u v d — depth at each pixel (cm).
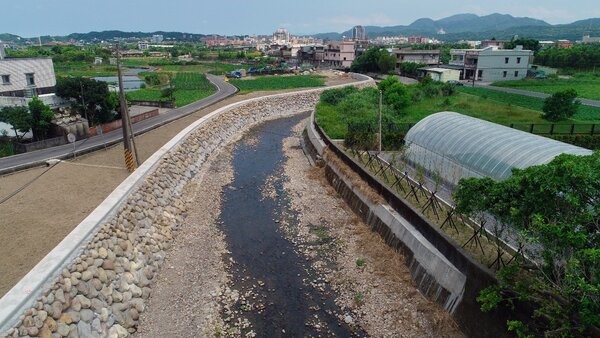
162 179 2688
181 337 1562
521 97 6094
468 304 1503
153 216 2273
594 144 3578
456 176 2408
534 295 1154
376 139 3428
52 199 2175
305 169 3562
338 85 8012
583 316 908
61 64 12169
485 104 5444
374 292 1817
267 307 1761
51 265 1370
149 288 1814
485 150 2275
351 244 2241
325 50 13612
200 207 2762
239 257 2166
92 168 2800
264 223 2558
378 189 2436
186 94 7056
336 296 1828
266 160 3866
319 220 2567
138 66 13262
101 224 1748
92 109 4328
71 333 1320
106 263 1652
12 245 1653
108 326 1489
